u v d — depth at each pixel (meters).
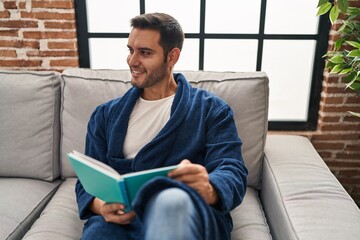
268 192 1.34
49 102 1.51
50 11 1.72
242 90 1.45
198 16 1.82
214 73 1.55
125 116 1.20
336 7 1.48
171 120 1.14
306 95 1.95
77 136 1.50
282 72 1.92
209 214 0.73
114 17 1.83
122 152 1.20
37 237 1.16
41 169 1.51
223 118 1.18
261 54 1.87
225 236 0.98
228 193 0.94
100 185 0.87
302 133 1.88
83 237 1.06
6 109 1.49
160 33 1.10
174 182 0.75
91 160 0.89
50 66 1.81
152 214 0.66
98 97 1.48
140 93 1.24
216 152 1.12
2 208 1.28
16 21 1.73
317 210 1.08
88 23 1.83
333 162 1.92
